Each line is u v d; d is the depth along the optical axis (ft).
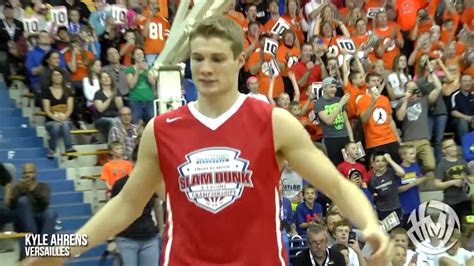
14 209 30.37
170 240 9.12
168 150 9.20
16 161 37.22
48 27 42.52
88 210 36.17
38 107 39.68
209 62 9.01
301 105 41.55
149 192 9.62
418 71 45.06
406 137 41.47
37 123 40.01
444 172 37.45
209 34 8.98
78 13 44.11
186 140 9.18
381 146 39.40
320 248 26.17
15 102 41.19
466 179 36.45
